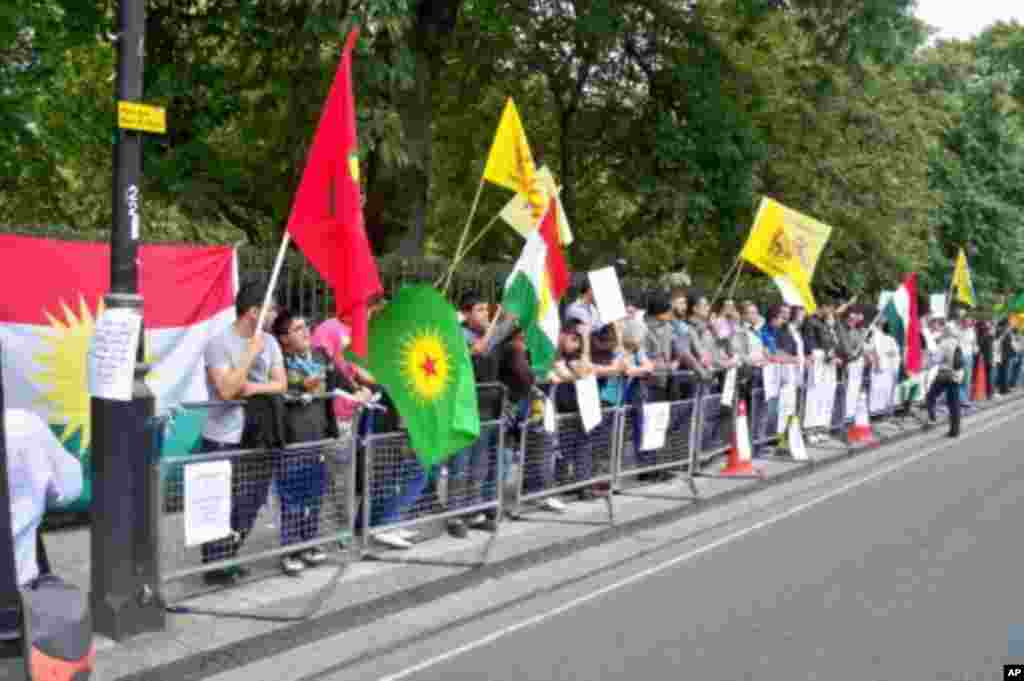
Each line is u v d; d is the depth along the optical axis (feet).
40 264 26.84
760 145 60.80
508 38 63.57
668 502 34.47
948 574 26.25
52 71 40.55
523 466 31.01
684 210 58.80
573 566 26.99
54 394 27.14
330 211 21.66
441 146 72.69
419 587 23.35
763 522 33.24
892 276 73.72
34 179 43.70
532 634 21.34
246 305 22.79
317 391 24.82
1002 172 105.29
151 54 46.32
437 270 37.76
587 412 31.96
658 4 60.85
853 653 19.99
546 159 74.28
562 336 32.53
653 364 36.78
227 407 22.24
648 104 64.03
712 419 40.91
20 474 16.05
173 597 21.77
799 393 47.70
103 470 19.17
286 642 20.11
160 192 45.24
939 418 68.90
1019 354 94.12
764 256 42.39
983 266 104.99
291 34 41.98
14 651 15.07
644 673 18.86
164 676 17.93
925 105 90.79
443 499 27.53
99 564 19.27
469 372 25.49
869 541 30.25
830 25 58.54
